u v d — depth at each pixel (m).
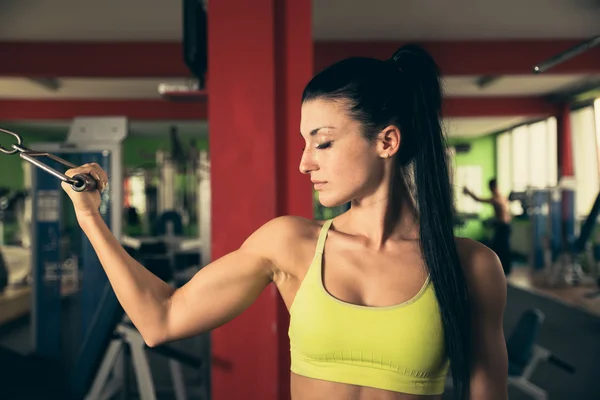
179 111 9.29
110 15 5.09
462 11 5.26
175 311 0.74
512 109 9.42
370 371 0.69
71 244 8.48
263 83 2.27
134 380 3.39
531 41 6.10
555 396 3.46
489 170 13.16
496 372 0.74
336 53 6.07
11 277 6.24
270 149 2.26
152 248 4.95
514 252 11.78
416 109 0.76
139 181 12.49
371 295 0.72
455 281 0.72
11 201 7.07
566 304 6.54
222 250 2.24
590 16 5.42
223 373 2.23
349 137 0.72
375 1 4.98
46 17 5.14
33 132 12.30
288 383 2.25
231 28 2.28
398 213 0.79
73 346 4.70
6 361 3.09
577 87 8.70
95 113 9.21
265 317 2.24
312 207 2.31
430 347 0.69
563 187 8.42
